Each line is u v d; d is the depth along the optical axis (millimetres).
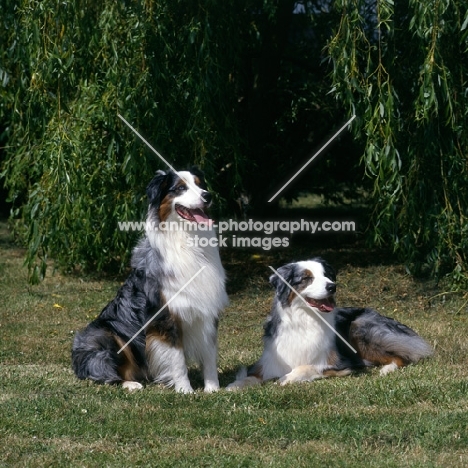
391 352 8055
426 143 10703
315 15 13984
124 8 10969
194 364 8156
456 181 10961
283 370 7621
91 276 13281
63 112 11273
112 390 7012
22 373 7816
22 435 5836
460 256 11234
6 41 11570
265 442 5629
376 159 10484
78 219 11398
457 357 8219
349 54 10453
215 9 11523
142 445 5613
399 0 11633
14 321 10625
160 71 11016
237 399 6691
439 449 5426
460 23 10367
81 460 5312
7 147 12766
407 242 11109
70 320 10695
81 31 10797
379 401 6621
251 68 14062
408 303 11211
